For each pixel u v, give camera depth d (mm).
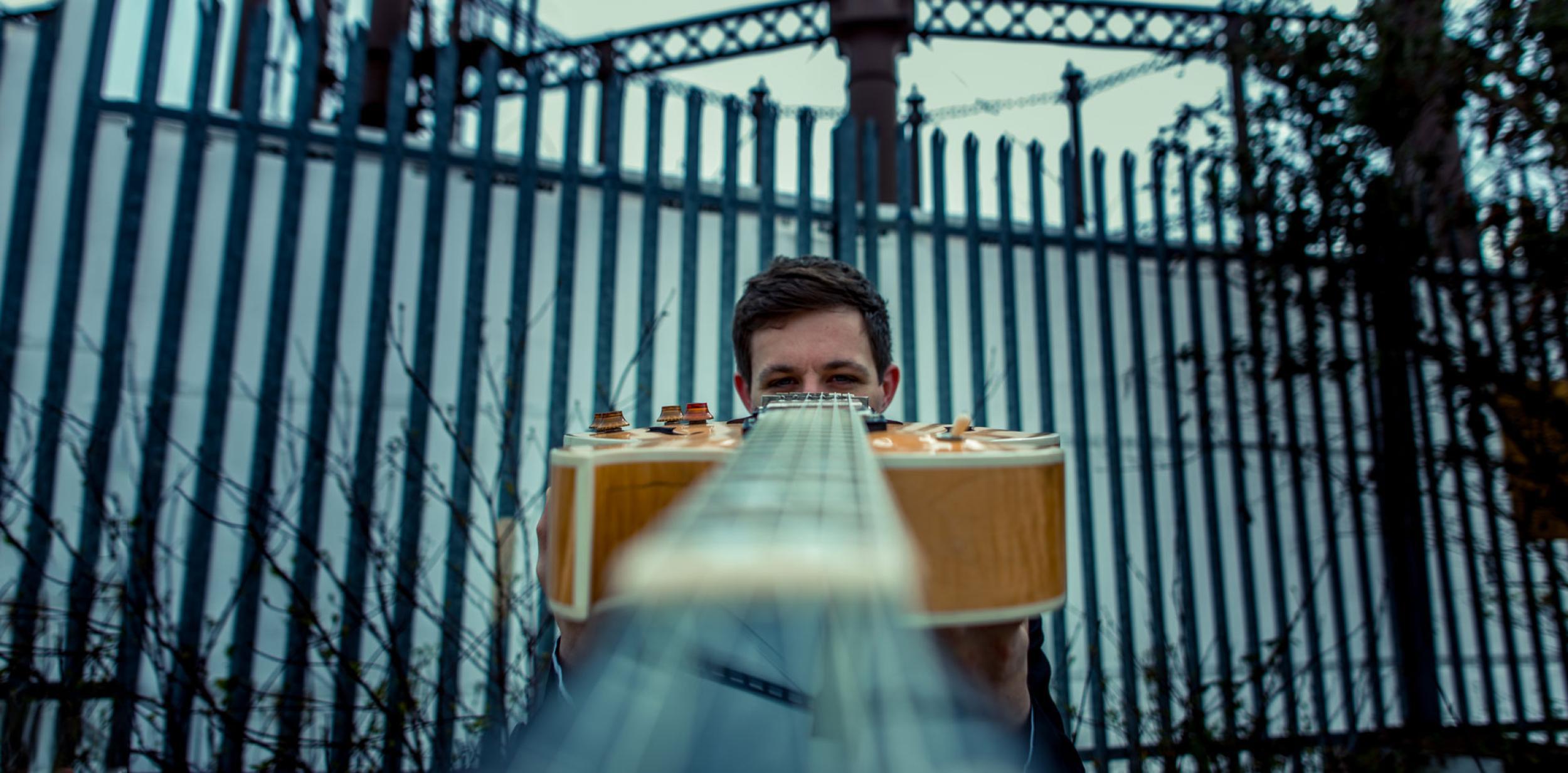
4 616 2602
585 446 788
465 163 3312
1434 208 3574
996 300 4293
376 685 3055
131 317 3168
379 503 3264
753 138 3871
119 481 3047
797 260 1811
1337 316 3822
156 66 2984
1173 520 4312
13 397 2941
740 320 1837
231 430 3236
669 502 661
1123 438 4312
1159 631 3674
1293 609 4406
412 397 3080
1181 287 4477
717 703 272
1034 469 655
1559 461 3475
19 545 2541
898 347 4066
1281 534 4398
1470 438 4199
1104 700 3615
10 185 3066
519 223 3250
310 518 2936
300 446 3271
